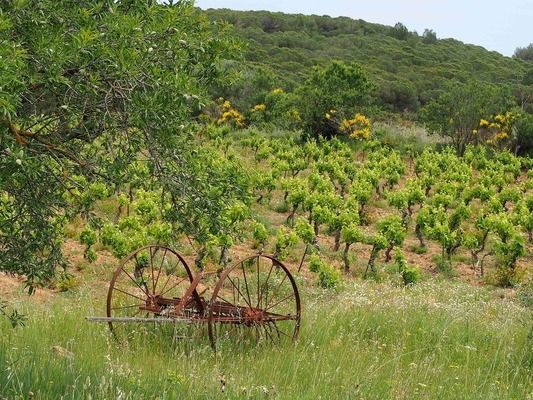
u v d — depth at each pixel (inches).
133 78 212.5
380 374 325.4
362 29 5487.2
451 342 435.8
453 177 1422.2
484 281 835.4
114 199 999.6
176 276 684.7
